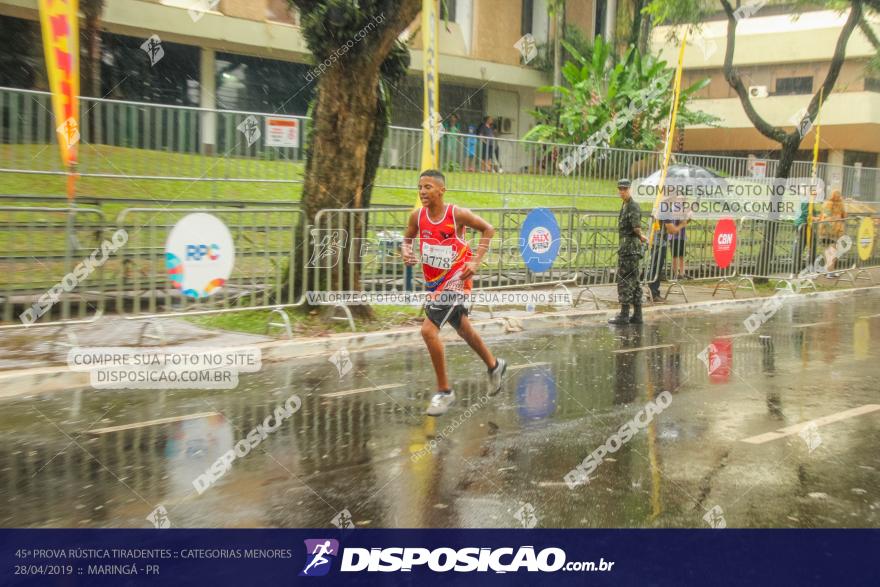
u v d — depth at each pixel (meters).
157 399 6.66
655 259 13.16
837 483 4.75
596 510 4.31
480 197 14.88
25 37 17.14
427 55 9.80
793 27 30.23
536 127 23.39
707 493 4.57
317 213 9.31
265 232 9.13
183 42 18.97
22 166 10.74
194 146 12.20
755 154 32.25
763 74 31.48
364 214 9.73
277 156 13.02
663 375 7.82
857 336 10.47
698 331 10.73
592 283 12.61
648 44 27.55
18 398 6.65
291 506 4.36
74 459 5.11
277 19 19.78
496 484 4.70
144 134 11.73
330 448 5.36
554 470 4.95
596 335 10.28
